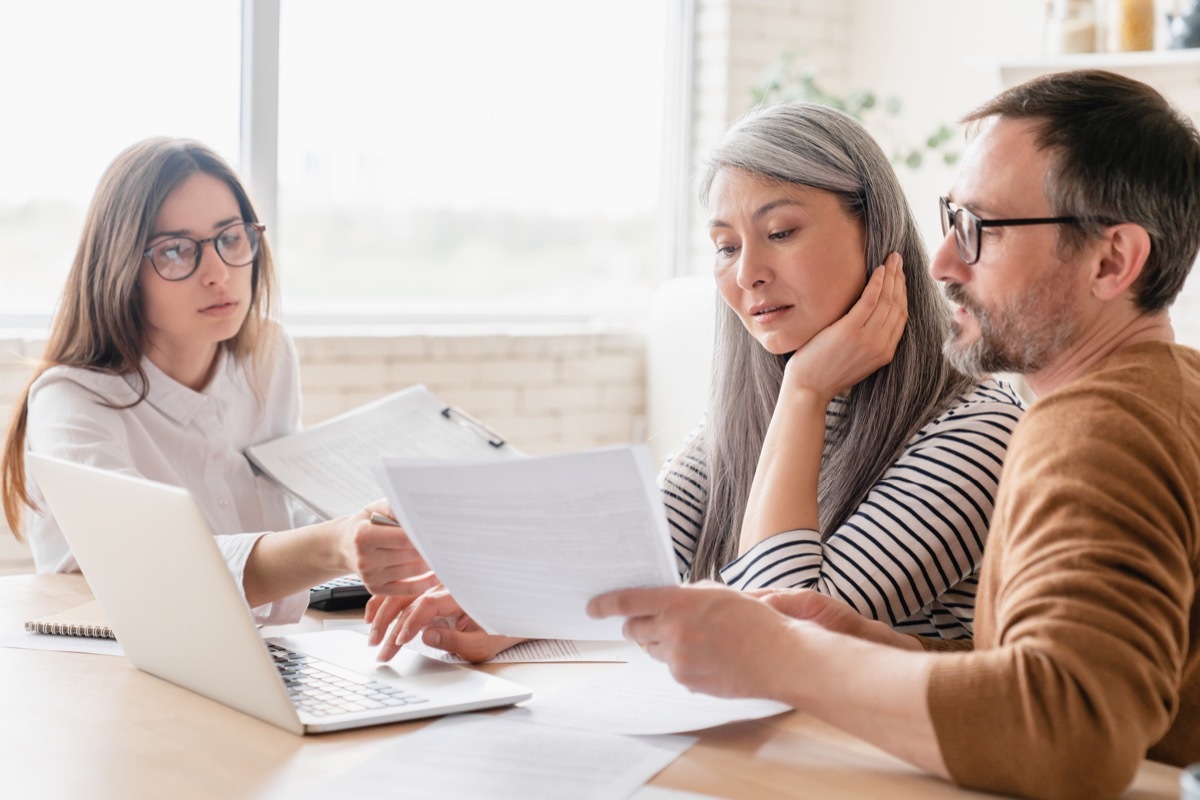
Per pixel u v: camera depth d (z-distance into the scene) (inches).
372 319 150.4
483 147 157.8
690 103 170.6
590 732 47.7
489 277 160.1
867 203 65.2
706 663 44.6
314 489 79.6
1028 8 155.7
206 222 84.7
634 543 44.6
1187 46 134.0
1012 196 48.2
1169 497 40.6
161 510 48.2
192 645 50.9
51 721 49.1
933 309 66.7
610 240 169.0
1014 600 41.0
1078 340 48.6
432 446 85.5
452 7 153.7
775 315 66.1
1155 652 38.9
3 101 126.6
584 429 161.5
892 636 54.1
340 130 147.3
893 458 65.8
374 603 62.5
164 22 133.7
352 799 41.0
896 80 172.7
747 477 72.7
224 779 43.0
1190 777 33.2
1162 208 46.9
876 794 41.5
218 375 89.5
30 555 125.4
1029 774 39.1
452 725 48.6
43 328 129.8
